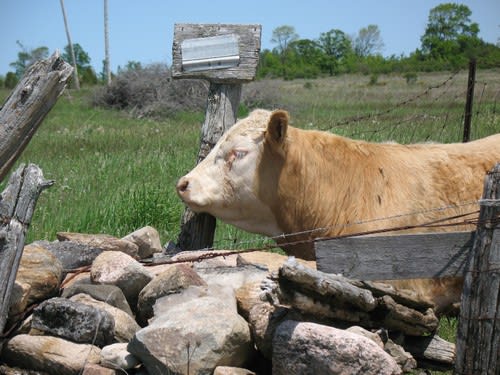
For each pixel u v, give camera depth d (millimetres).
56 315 2281
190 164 5871
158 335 2088
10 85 31953
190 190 3035
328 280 2062
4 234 2182
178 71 3326
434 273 2207
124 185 4996
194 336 2078
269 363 2264
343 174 2926
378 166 2914
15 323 2350
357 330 2145
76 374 2170
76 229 4055
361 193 2887
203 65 3305
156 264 2578
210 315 2143
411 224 2793
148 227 3336
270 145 2924
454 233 2195
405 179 2863
